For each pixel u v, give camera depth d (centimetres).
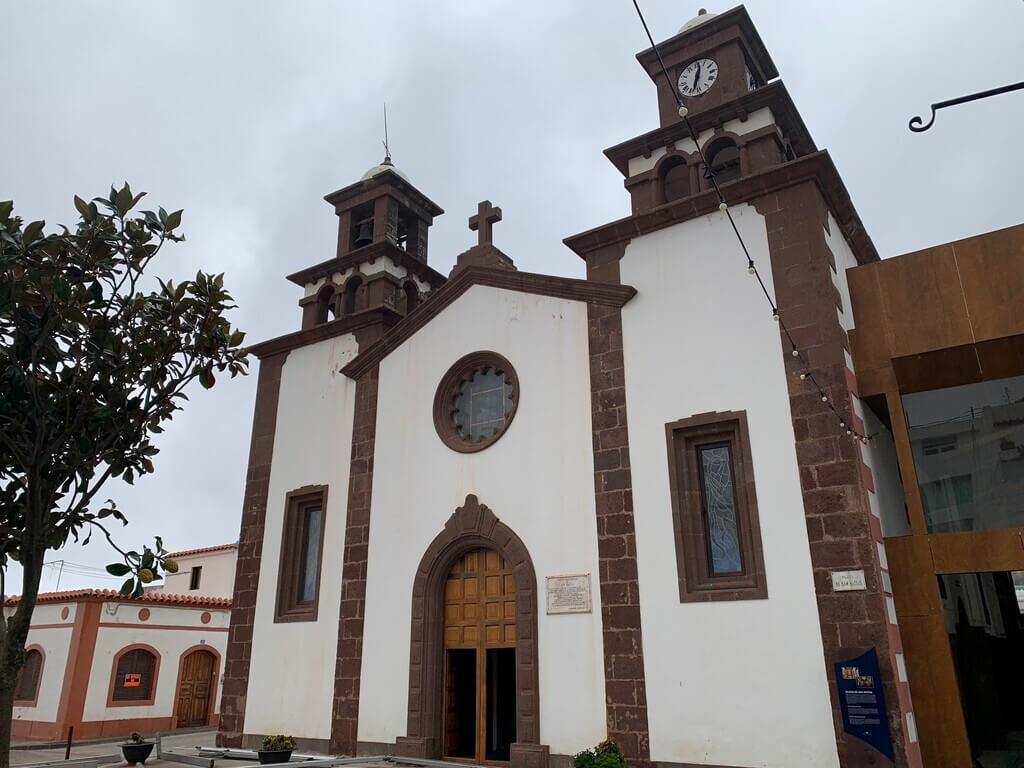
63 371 628
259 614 1714
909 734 1033
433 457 1568
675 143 1516
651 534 1267
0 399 576
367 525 1619
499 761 1373
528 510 1409
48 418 603
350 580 1600
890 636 1053
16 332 602
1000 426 1336
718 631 1166
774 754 1080
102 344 636
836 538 1111
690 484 1271
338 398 1780
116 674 2505
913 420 1402
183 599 2728
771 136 1403
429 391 1627
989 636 1291
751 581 1174
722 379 1273
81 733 2366
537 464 1424
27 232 609
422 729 1411
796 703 1082
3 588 569
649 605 1235
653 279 1396
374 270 1908
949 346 1216
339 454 1725
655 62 1630
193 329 717
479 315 1599
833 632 1079
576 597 1309
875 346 1267
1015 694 1277
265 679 1650
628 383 1364
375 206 1995
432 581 1491
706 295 1330
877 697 1022
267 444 1859
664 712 1179
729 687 1137
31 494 570
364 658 1528
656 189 1512
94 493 618
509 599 1422
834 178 1305
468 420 1586
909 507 1192
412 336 1694
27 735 2450
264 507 1805
